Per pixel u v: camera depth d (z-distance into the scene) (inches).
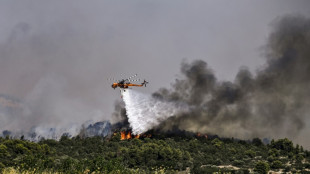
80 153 4010.8
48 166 1913.1
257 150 4254.4
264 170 3056.1
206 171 3046.3
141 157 3363.7
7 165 2650.1
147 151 3476.9
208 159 3688.5
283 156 3784.5
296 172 2994.6
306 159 3538.4
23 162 1924.2
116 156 3580.2
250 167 3289.9
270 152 3865.7
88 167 1840.6
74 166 1902.1
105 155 3730.3
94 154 3860.7
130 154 3457.2
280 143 4148.6
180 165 3257.9
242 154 3961.6
